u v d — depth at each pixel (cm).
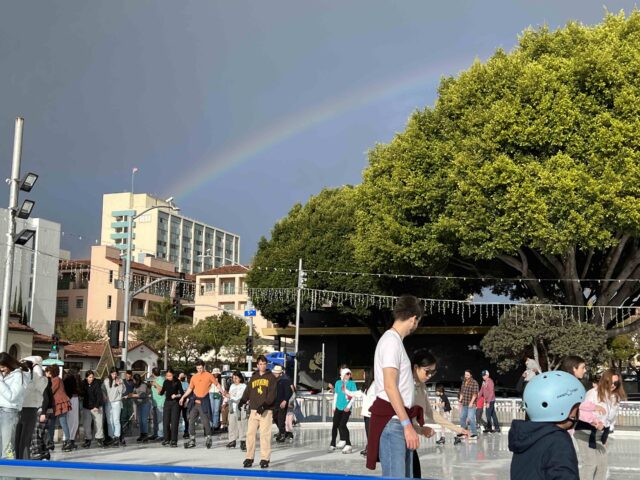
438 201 2872
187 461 1350
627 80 2595
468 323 4419
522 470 364
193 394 1648
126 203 13088
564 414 365
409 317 504
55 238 7044
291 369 3916
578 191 2508
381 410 488
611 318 3077
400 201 2939
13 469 382
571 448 361
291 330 4931
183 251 14088
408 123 3091
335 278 4203
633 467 1352
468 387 1942
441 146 2877
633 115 2533
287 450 1617
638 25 2800
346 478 350
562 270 2939
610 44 2688
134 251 12950
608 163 2497
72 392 1555
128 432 1886
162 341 6712
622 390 767
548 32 2955
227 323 7188
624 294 3098
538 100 2634
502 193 2634
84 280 8369
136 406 1778
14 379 1024
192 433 1641
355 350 4850
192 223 14425
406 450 485
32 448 1277
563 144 2594
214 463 1323
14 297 6272
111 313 8175
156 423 1819
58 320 8388
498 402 2603
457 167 2714
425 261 2986
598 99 2633
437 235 2875
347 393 1580
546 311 2888
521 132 2600
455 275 3488
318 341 4878
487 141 2659
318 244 4316
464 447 1734
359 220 3256
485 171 2616
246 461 1262
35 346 4956
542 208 2505
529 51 2919
